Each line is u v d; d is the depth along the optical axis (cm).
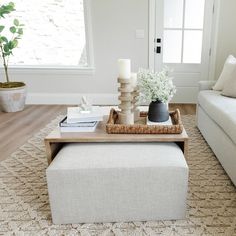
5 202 164
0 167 209
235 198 163
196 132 279
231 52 371
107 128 157
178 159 139
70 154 144
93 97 400
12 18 391
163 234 134
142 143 156
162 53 379
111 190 136
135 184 135
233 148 172
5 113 357
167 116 169
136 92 170
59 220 142
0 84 362
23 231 139
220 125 196
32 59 409
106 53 380
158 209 140
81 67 388
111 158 139
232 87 239
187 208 154
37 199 167
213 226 139
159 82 158
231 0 349
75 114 169
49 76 396
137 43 373
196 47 376
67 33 396
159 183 134
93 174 133
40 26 395
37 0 381
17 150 240
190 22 365
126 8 359
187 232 135
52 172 133
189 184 179
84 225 142
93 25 368
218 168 202
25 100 377
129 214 141
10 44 338
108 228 139
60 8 384
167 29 369
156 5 358
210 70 381
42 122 318
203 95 258
